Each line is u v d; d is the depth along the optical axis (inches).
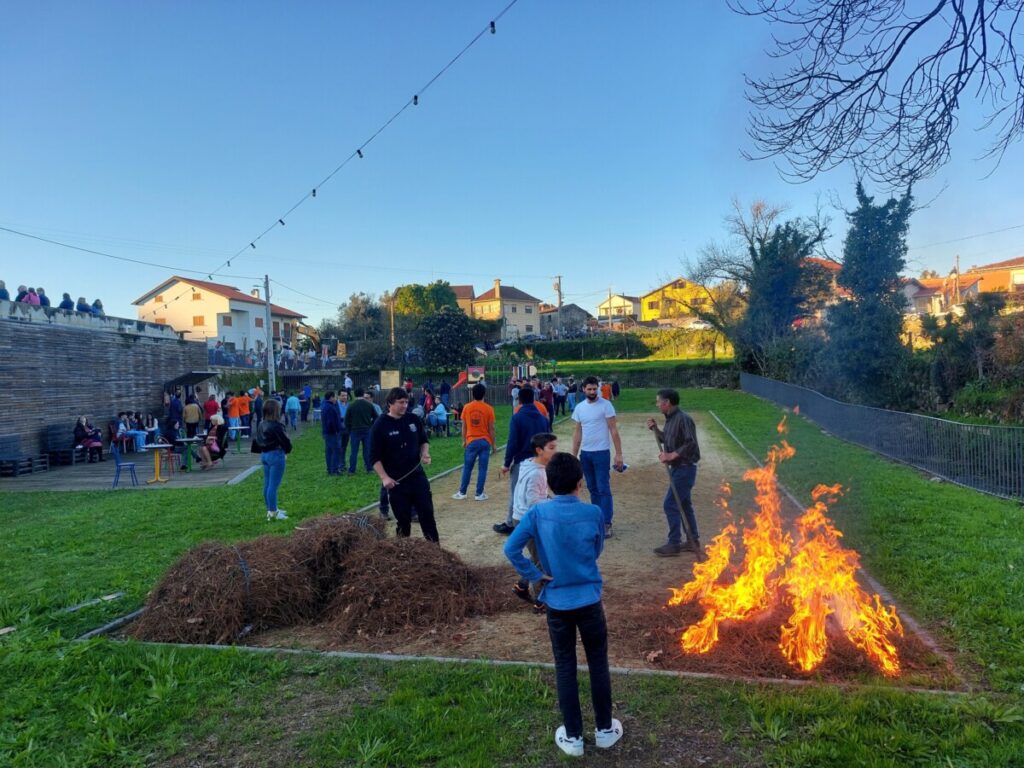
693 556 273.6
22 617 220.1
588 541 138.9
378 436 262.2
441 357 1883.6
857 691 150.3
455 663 175.6
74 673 177.5
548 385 947.3
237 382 1364.4
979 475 402.0
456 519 354.6
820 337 1048.8
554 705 153.2
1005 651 167.6
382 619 204.1
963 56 207.3
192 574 213.5
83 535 342.6
